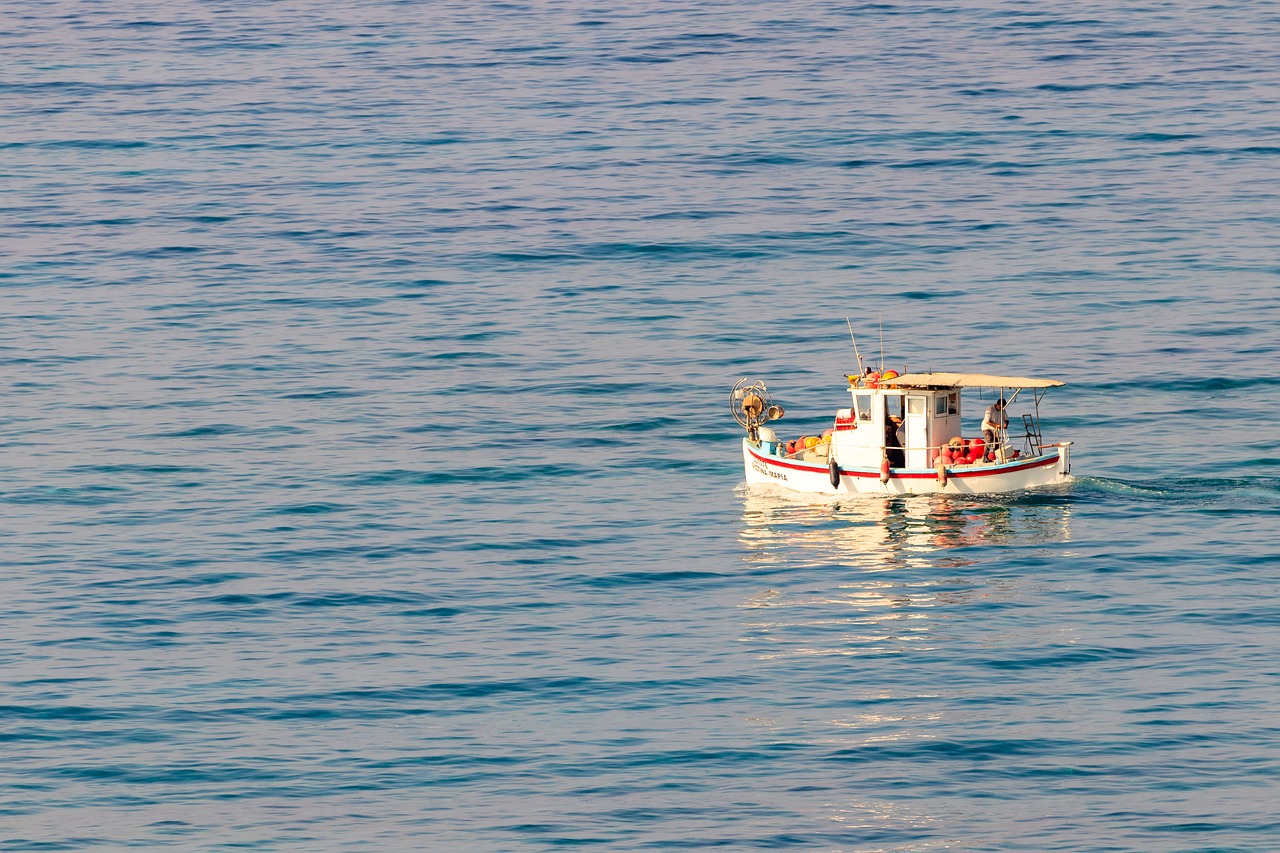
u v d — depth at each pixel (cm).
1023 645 17150
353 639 17562
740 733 15362
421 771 14738
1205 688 16025
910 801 14150
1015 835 13612
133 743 15275
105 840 13662
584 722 15638
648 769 14738
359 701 16100
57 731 15488
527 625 17925
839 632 17638
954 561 19588
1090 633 17388
